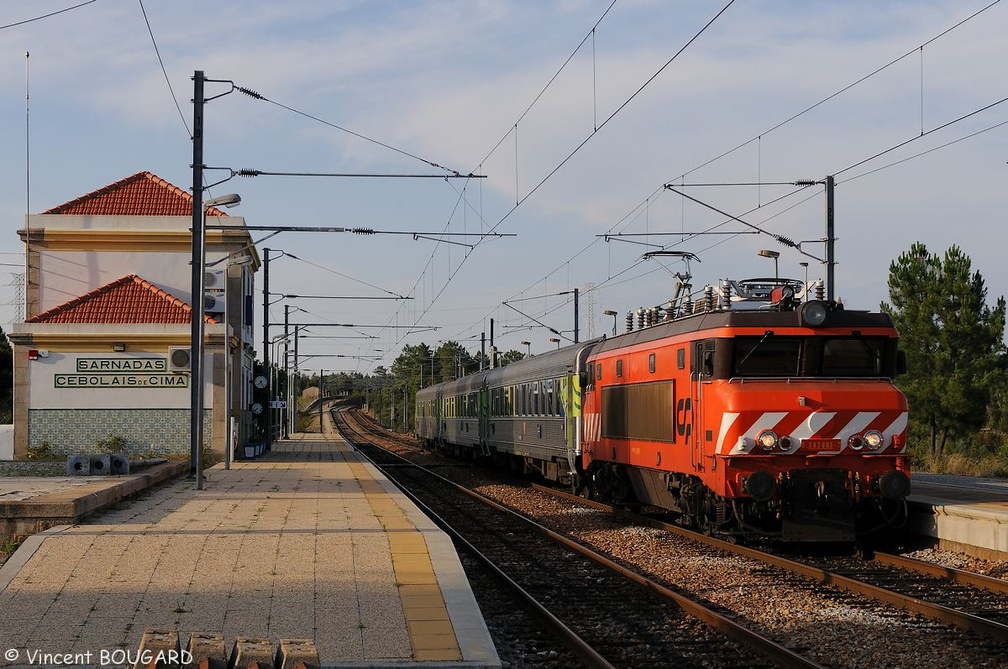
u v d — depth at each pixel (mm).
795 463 15406
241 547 13414
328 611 10195
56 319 38031
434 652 8875
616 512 22344
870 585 12438
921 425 35906
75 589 10984
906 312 36188
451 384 51156
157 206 41469
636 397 20000
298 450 53688
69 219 39438
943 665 9328
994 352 35656
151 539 13930
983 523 15023
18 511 15219
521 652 10242
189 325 38094
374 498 21266
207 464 35156
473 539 18812
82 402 37750
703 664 9609
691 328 17125
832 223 24906
